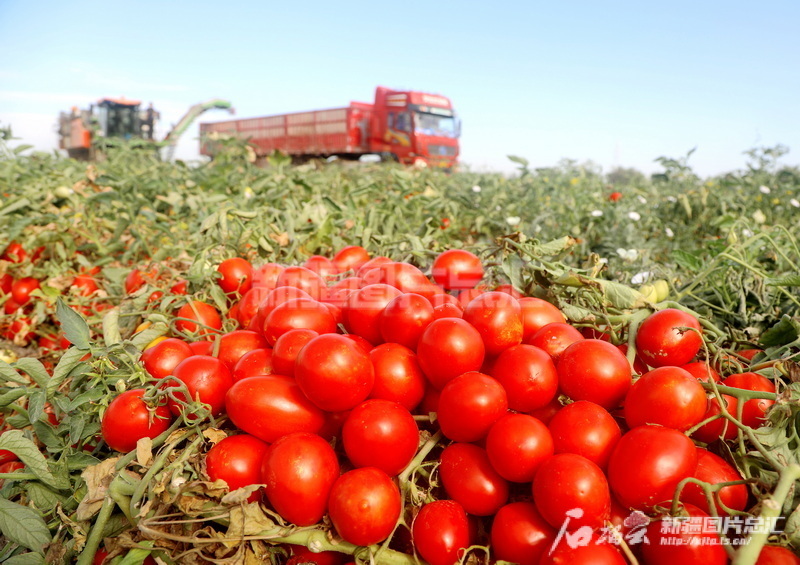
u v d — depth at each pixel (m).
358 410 0.35
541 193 1.96
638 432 0.31
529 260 0.52
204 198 1.14
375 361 0.37
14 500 0.45
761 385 0.38
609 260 0.96
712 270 0.60
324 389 0.34
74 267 0.97
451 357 0.35
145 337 0.51
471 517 0.36
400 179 1.28
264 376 0.37
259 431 0.35
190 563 0.32
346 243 0.87
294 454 0.33
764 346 0.50
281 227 0.90
